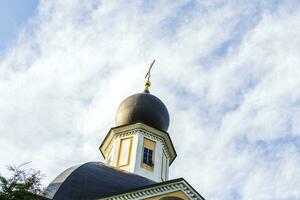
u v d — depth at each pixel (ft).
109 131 128.47
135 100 132.46
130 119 128.88
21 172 60.23
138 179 98.84
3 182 58.44
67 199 82.53
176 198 82.74
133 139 124.67
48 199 78.79
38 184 60.29
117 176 95.50
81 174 90.12
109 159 125.29
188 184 83.87
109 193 86.22
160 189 82.07
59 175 92.02
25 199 57.41
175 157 131.23
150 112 129.80
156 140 126.62
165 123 131.64
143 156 121.60
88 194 84.69
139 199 80.02
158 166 120.78
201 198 83.82
